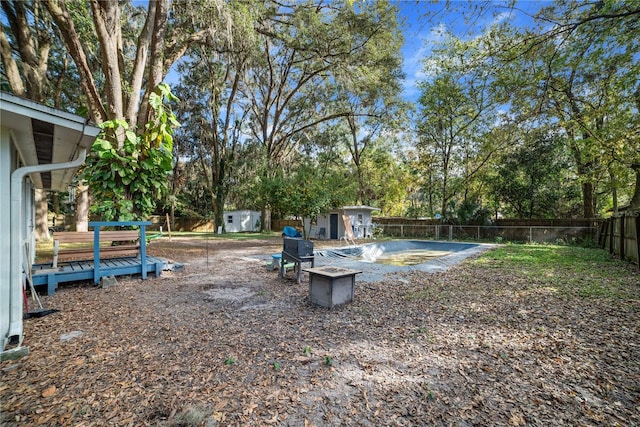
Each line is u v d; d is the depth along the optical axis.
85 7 8.36
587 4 4.73
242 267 7.33
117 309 4.00
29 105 2.68
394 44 13.94
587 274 6.39
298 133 22.98
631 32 5.23
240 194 21.53
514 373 2.45
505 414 1.95
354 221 16.97
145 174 6.95
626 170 10.02
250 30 9.73
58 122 2.84
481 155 16.64
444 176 18.62
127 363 2.56
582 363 2.61
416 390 2.21
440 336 3.20
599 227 12.55
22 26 10.14
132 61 11.18
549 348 2.90
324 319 3.71
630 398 2.11
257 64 17.42
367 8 12.60
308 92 21.03
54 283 4.77
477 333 3.28
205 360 2.63
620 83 7.05
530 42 5.15
